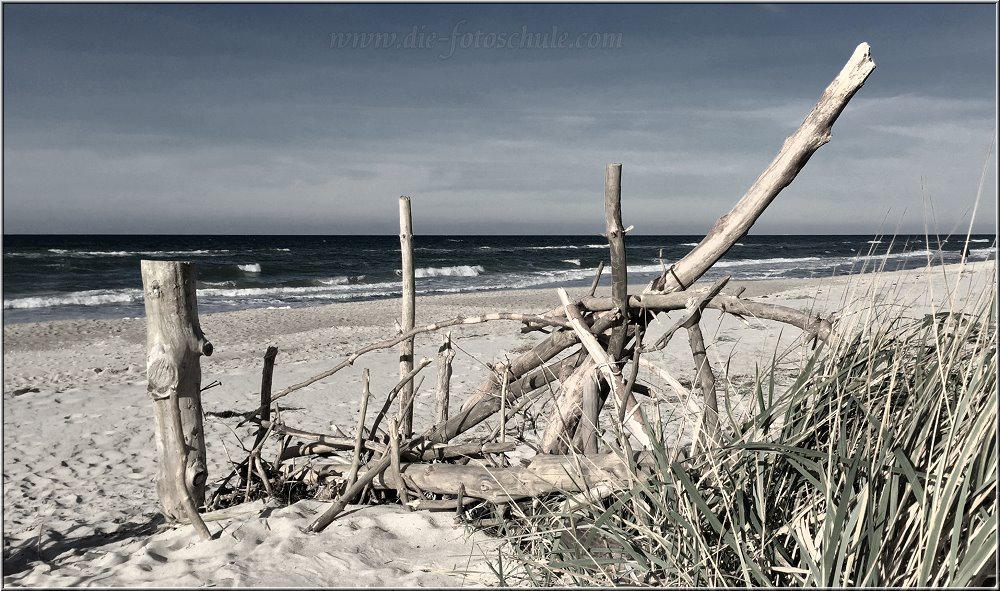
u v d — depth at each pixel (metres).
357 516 3.47
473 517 3.47
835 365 2.70
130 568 3.06
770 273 34.44
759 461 2.54
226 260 43.19
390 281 33.56
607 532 2.60
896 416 2.52
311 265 40.41
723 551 2.46
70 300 22.42
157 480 3.70
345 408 7.05
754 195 3.27
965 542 2.14
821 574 2.13
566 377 3.58
